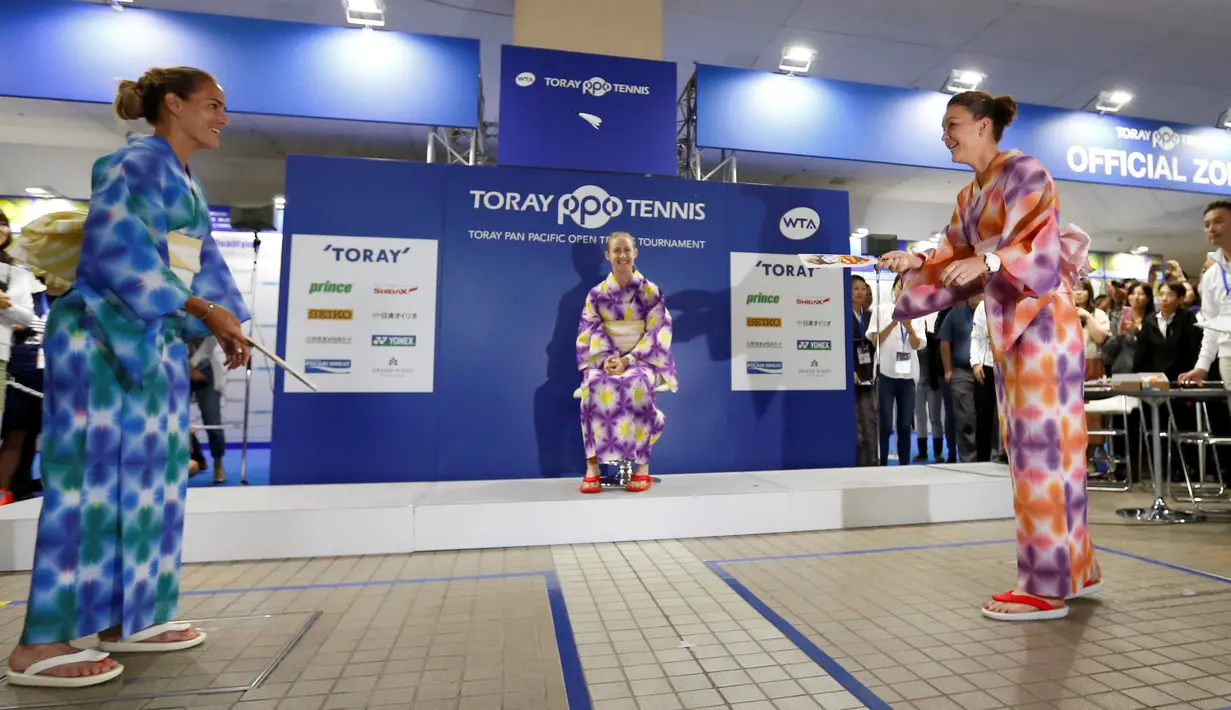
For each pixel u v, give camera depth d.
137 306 1.63
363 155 9.11
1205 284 3.74
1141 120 6.39
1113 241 12.41
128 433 1.71
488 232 4.04
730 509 3.20
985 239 2.25
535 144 4.38
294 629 1.95
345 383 3.83
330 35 4.68
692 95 5.45
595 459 3.35
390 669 1.66
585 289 4.12
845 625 1.97
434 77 4.77
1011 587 2.35
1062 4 5.97
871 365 5.05
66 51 4.49
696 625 1.98
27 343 4.18
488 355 3.99
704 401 4.22
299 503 3.00
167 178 1.77
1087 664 1.68
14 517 2.62
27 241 1.79
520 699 1.50
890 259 2.44
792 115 5.35
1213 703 1.46
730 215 4.33
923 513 3.47
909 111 5.63
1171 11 6.05
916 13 6.11
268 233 8.41
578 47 5.05
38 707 1.46
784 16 6.16
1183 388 3.86
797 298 4.39
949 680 1.59
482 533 2.96
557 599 2.23
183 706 1.47
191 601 2.22
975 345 4.79
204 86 1.87
